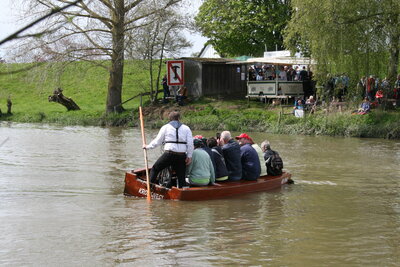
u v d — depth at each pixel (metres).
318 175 13.52
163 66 44.12
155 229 8.06
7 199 10.27
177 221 8.56
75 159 16.23
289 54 32.69
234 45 44.12
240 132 26.44
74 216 8.89
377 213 9.36
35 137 23.41
